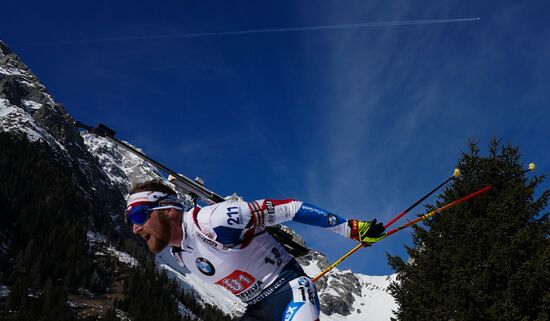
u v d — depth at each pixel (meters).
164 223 2.91
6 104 140.25
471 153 12.33
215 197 3.60
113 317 60.50
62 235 79.69
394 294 11.70
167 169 3.63
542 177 11.59
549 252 9.91
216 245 2.91
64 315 55.44
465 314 10.17
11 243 70.50
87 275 72.94
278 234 3.29
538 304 10.09
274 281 3.03
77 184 129.00
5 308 52.50
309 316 2.95
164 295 82.69
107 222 110.00
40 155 112.44
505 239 10.78
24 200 83.62
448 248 11.19
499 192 11.74
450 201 11.98
